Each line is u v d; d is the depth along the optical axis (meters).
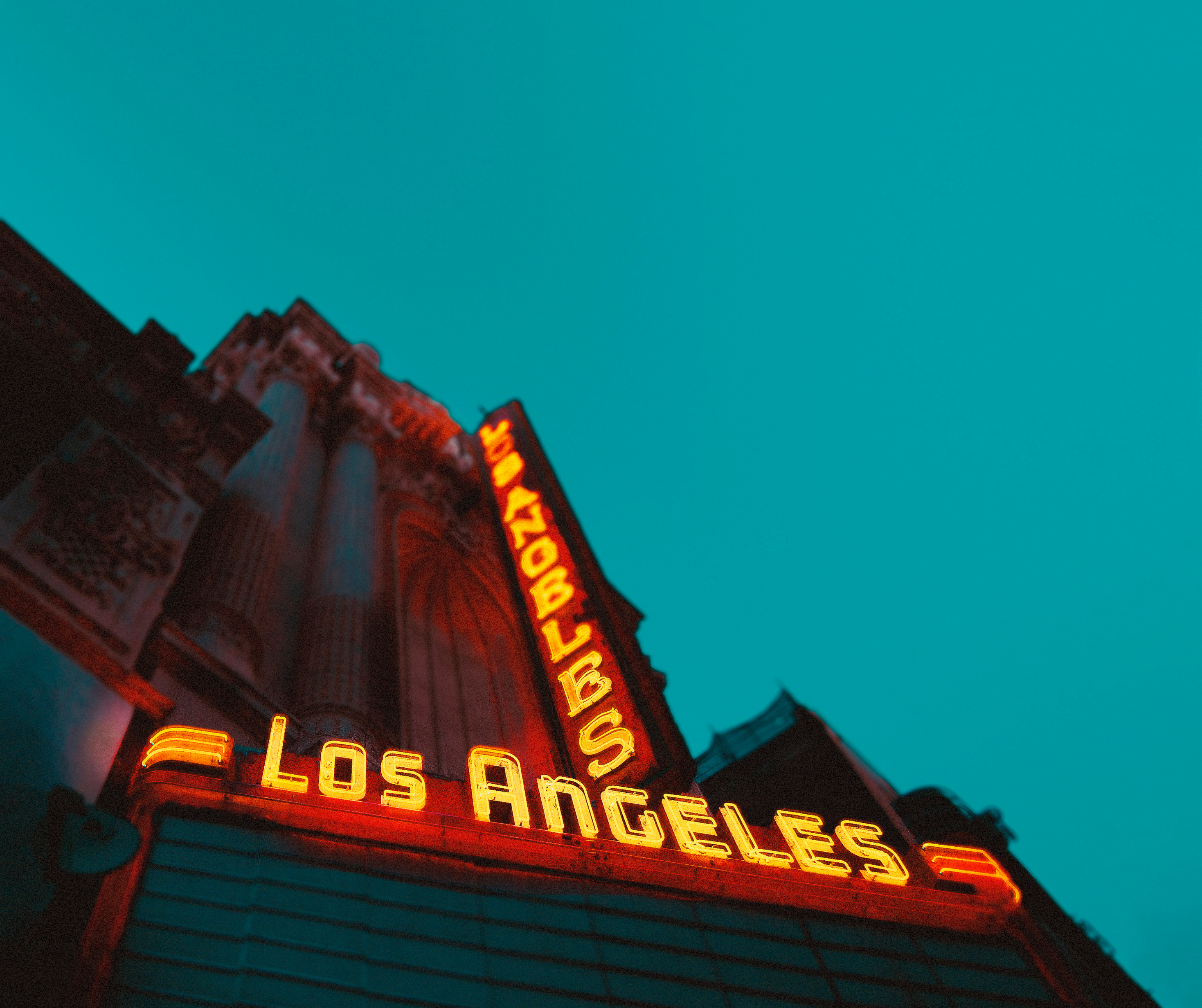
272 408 29.47
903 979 13.12
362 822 11.79
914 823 22.69
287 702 19.59
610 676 17.48
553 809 13.26
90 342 18.30
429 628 28.98
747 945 12.69
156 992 9.06
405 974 10.36
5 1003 8.13
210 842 10.88
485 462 26.00
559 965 11.29
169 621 15.70
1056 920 16.12
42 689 10.77
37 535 13.01
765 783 26.48
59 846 8.60
